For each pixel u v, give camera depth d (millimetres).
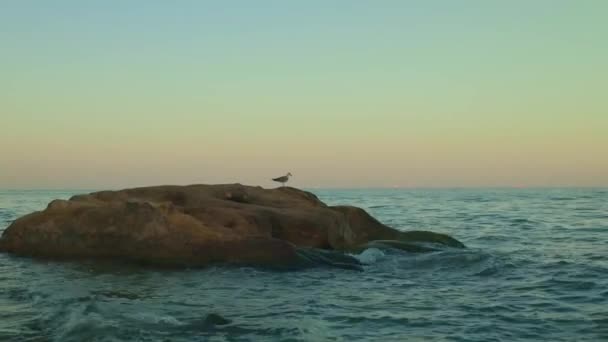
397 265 18469
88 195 21906
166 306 11969
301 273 16906
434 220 40062
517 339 9930
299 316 11383
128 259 18141
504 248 23828
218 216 19828
